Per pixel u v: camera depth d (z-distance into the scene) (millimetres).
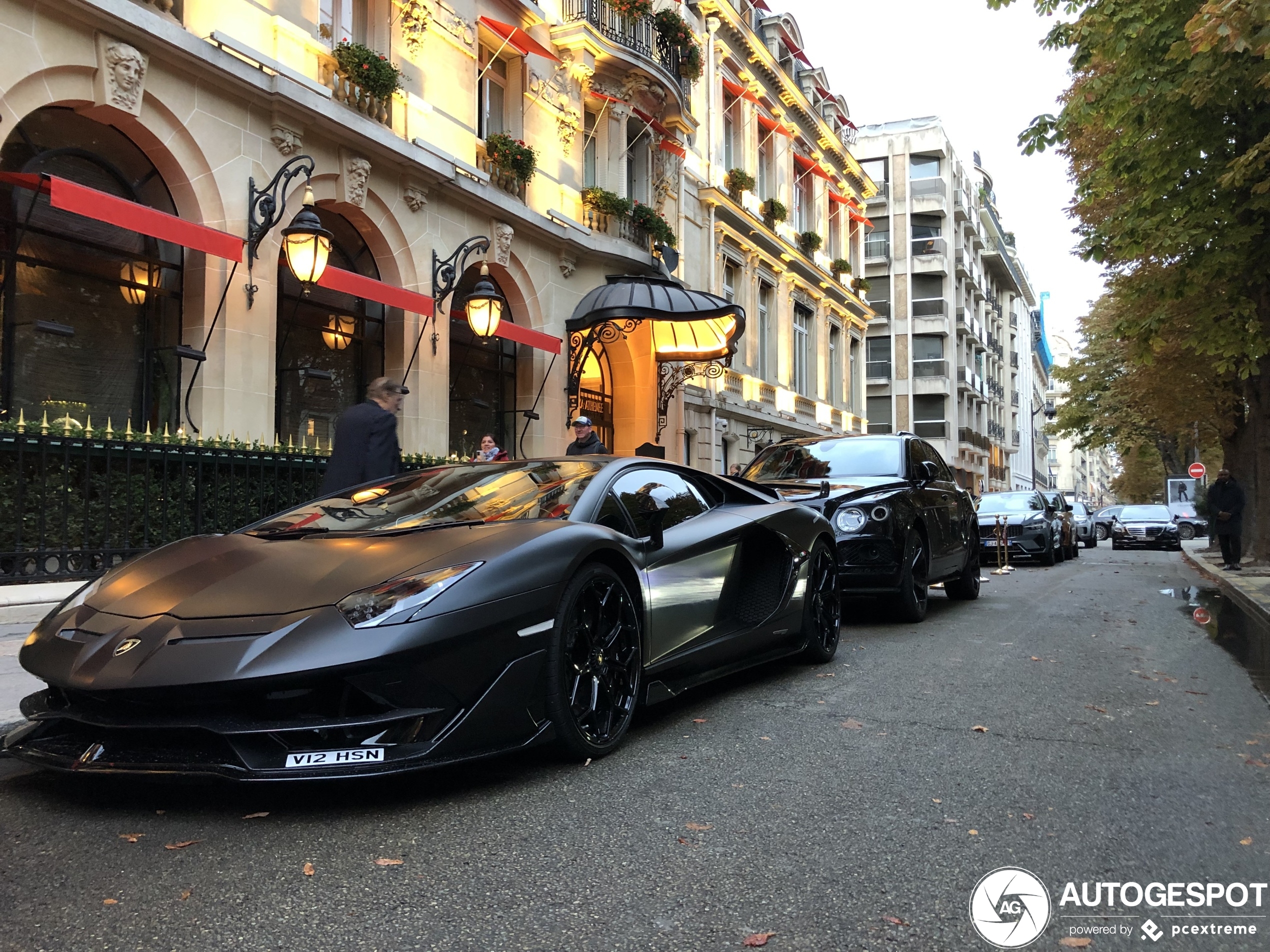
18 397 8055
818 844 2596
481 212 13188
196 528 7508
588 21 15320
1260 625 7480
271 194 9797
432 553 3158
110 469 6984
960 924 2107
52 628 3160
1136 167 11141
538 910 2158
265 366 9727
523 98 14336
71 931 2035
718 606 4398
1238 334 11695
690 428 19812
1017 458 73875
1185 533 32250
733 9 22328
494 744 3004
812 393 28469
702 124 21641
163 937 2010
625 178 16688
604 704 3494
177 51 8711
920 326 47062
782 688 4816
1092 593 10453
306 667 2643
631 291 14469
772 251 24859
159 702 2701
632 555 3795
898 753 3539
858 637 6656
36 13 7715
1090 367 32875
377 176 11367
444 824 2738
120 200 7332
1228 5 6859
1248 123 10094
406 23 11828
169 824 2732
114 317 8852
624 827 2717
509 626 3039
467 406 13648
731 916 2135
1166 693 4691
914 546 7434
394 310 12016
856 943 2008
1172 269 11586
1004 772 3291
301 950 1951
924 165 47812
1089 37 10555
